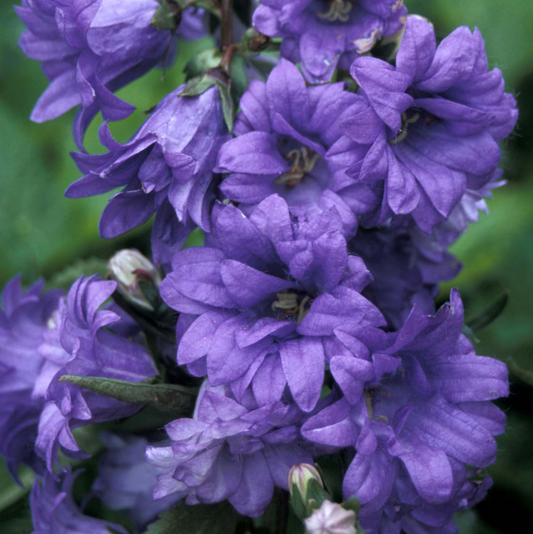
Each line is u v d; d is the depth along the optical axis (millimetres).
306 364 373
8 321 441
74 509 429
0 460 495
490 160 392
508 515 472
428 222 391
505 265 518
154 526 401
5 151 553
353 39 395
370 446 369
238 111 400
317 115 386
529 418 471
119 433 428
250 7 416
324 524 362
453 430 386
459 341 389
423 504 396
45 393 399
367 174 377
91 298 402
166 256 405
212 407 375
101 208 547
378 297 412
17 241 546
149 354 412
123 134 551
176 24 406
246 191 386
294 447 386
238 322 386
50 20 401
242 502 386
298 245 377
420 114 396
